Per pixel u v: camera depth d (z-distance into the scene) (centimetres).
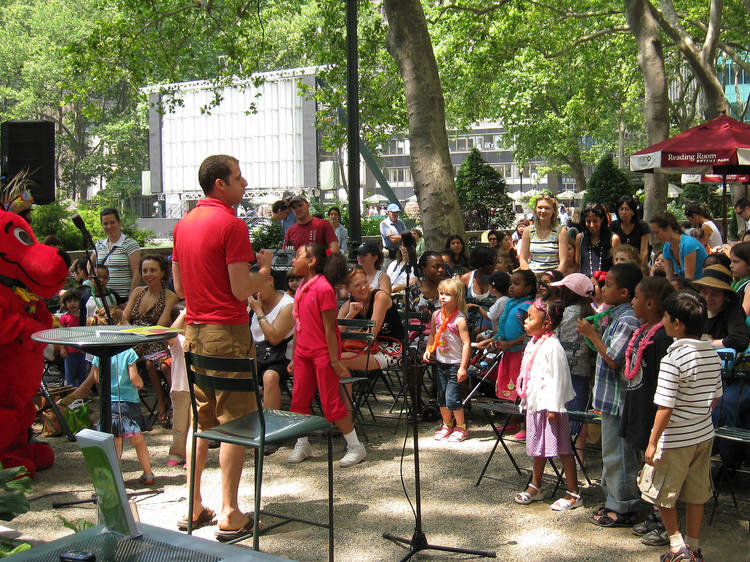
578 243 871
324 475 641
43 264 578
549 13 2614
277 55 4734
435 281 878
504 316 712
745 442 522
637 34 1772
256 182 4003
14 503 421
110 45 1788
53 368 1170
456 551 473
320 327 643
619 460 518
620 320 505
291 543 500
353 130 1120
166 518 546
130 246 966
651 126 1764
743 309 625
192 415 485
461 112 2661
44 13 5203
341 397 706
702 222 1051
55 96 5288
